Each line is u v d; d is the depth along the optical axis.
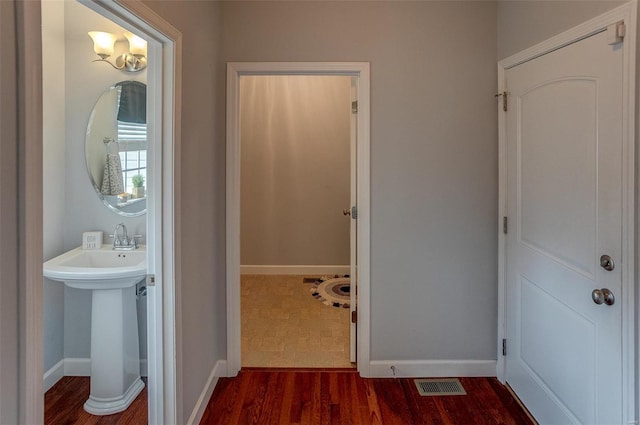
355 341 2.44
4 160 0.72
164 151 1.49
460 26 2.16
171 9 1.45
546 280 1.77
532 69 1.83
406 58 2.17
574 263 1.57
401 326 2.26
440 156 2.20
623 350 1.33
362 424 1.86
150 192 1.52
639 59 1.25
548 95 1.71
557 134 1.66
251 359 2.49
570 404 1.61
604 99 1.39
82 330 2.20
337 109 4.33
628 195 1.30
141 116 2.13
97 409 1.93
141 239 2.15
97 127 2.13
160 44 1.45
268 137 4.37
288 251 4.47
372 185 2.21
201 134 1.87
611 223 1.37
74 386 2.12
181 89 1.55
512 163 2.05
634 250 1.29
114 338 1.94
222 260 2.24
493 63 2.17
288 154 4.38
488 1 2.16
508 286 2.13
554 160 1.68
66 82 2.11
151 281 1.54
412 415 1.93
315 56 2.17
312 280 4.25
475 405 2.01
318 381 2.24
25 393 0.78
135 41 2.09
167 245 1.52
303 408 1.99
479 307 2.26
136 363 2.09
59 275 1.73
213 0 2.03
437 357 2.28
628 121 1.29
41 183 0.80
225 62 2.17
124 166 2.15
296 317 3.22
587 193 1.49
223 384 2.20
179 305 1.57
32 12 0.77
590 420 1.49
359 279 2.27
